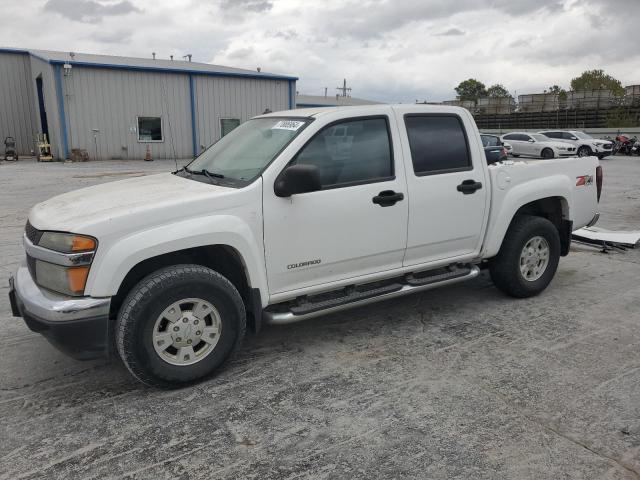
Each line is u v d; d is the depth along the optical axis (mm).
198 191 3775
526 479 2740
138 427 3219
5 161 25625
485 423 3234
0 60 29047
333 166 4098
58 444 3059
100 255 3297
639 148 31328
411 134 4480
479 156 4855
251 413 3367
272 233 3828
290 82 30625
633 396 3529
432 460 2895
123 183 4453
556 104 52219
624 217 10453
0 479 2760
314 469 2830
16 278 3768
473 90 108062
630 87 48750
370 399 3523
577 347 4297
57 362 4098
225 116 28953
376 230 4277
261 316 3953
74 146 25281
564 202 5570
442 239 4680
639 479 2730
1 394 3629
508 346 4332
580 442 3039
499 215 4988
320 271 4113
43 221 3539
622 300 5422
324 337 4539
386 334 4598
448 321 4883
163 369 3535
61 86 24500
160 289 3434
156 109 26984
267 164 3875
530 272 5414
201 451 2988
